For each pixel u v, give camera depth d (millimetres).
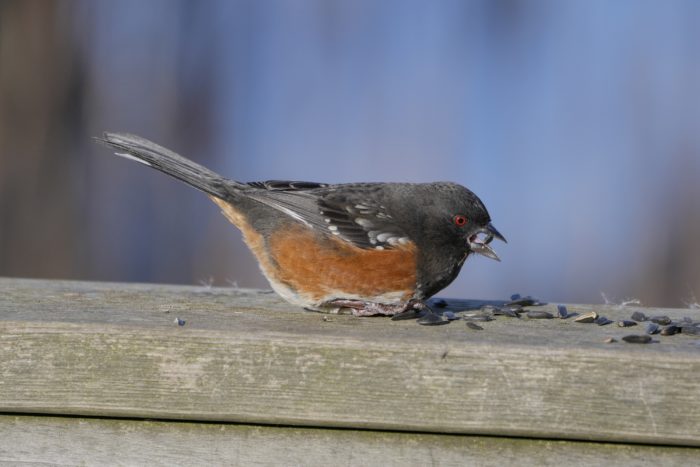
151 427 8773
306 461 8664
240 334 8594
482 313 10703
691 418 8234
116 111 24906
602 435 8320
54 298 10812
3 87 24156
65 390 8719
